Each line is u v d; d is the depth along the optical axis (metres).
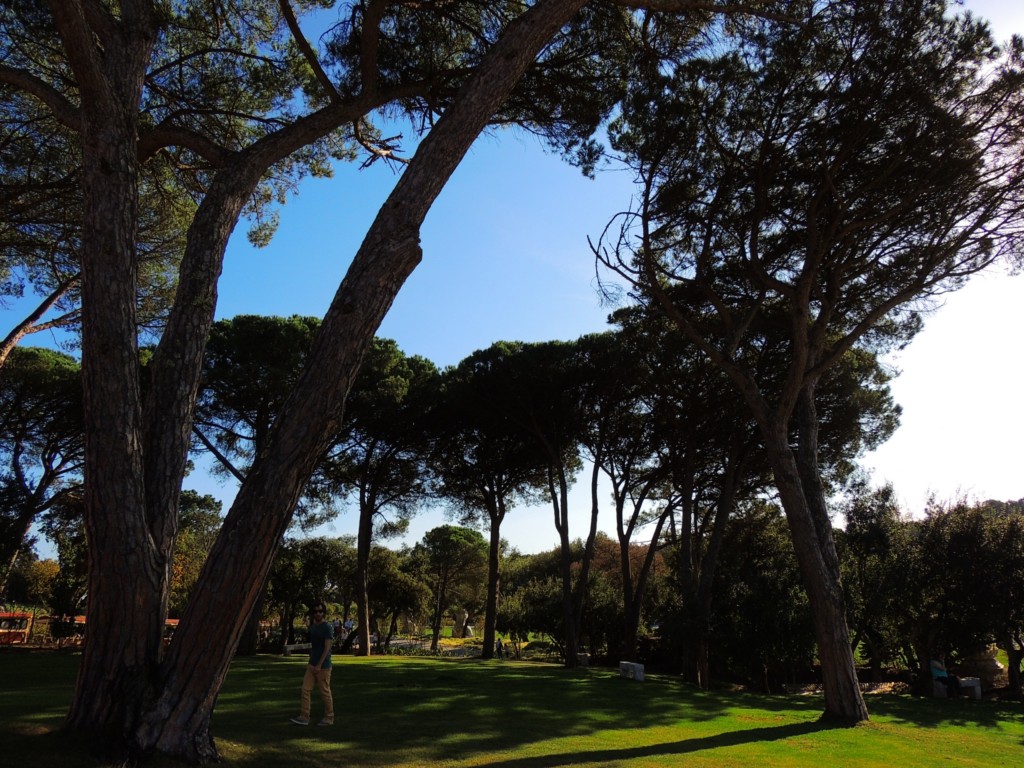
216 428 22.41
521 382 20.97
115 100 6.05
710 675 22.20
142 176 11.86
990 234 11.11
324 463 24.33
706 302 14.62
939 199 11.00
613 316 18.27
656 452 21.94
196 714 5.13
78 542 26.42
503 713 10.18
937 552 20.52
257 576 5.25
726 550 24.41
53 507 25.77
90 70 5.83
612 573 36.91
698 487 22.67
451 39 9.32
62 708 7.50
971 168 10.59
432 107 8.90
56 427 23.58
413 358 25.72
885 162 10.95
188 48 10.55
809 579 11.21
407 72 8.91
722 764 7.25
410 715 9.40
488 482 25.11
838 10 9.98
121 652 5.14
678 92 11.30
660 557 38.00
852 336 11.46
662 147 11.55
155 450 5.81
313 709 9.38
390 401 23.39
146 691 5.10
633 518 22.88
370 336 5.70
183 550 36.59
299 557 28.73
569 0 6.66
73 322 15.55
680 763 7.19
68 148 11.98
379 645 32.50
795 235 12.32
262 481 5.30
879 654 22.67
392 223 5.89
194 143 7.74
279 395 21.42
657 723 10.34
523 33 6.57
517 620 30.75
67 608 26.44
